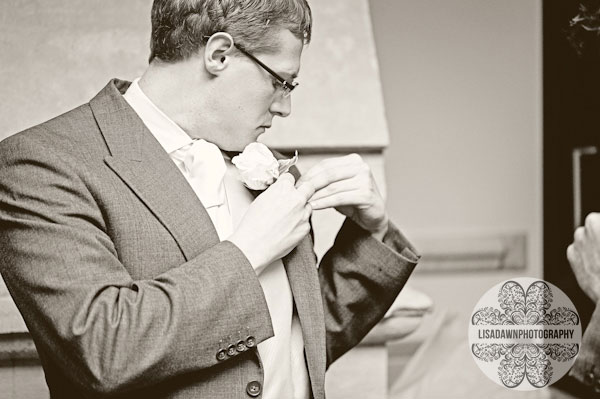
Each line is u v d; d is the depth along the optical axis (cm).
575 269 187
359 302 160
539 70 389
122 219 131
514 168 394
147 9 251
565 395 242
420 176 391
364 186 154
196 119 142
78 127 138
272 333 129
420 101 387
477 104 390
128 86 152
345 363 240
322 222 244
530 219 396
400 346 334
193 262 128
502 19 386
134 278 131
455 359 311
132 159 135
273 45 139
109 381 121
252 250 131
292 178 142
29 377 215
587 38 265
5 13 242
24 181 130
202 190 140
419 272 391
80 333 121
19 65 236
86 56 240
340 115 251
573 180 273
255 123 144
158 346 121
